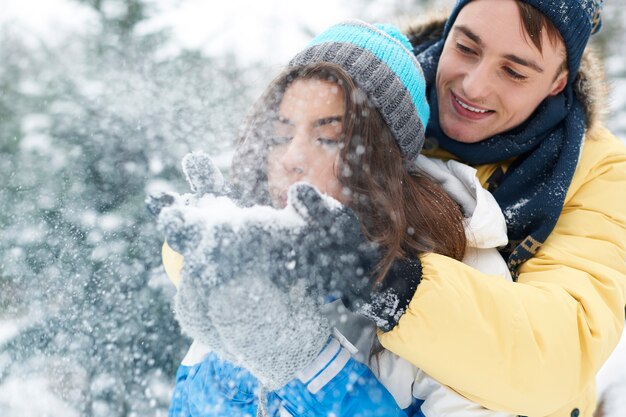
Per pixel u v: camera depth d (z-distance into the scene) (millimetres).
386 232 921
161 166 1789
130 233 1669
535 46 1131
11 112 1866
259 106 1050
